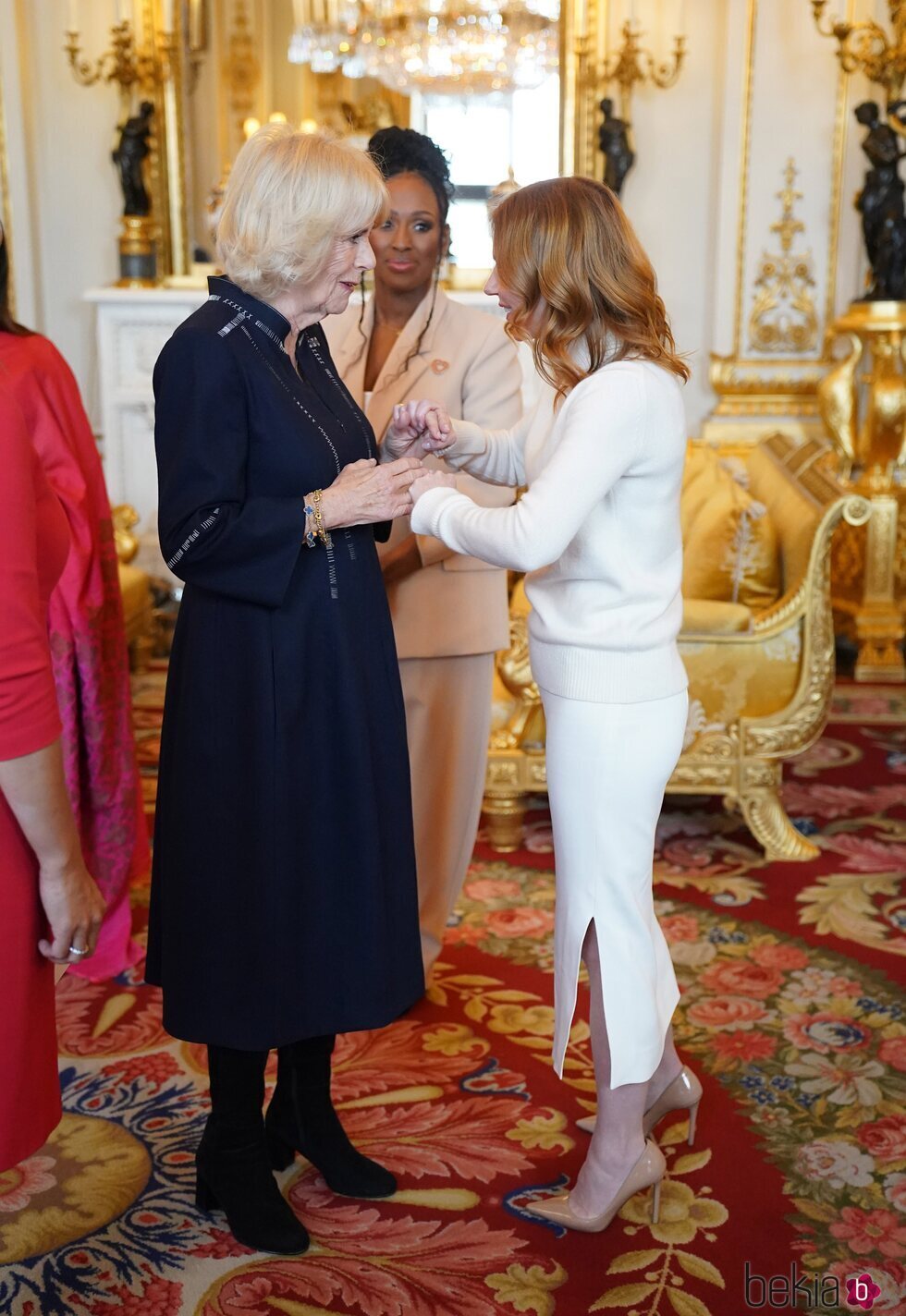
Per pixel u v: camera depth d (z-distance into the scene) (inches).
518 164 233.1
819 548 140.3
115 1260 81.6
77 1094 101.5
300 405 74.7
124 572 203.3
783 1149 93.1
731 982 117.9
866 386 232.8
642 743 77.3
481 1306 77.0
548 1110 98.7
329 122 231.0
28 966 58.0
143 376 228.8
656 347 75.0
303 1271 80.4
